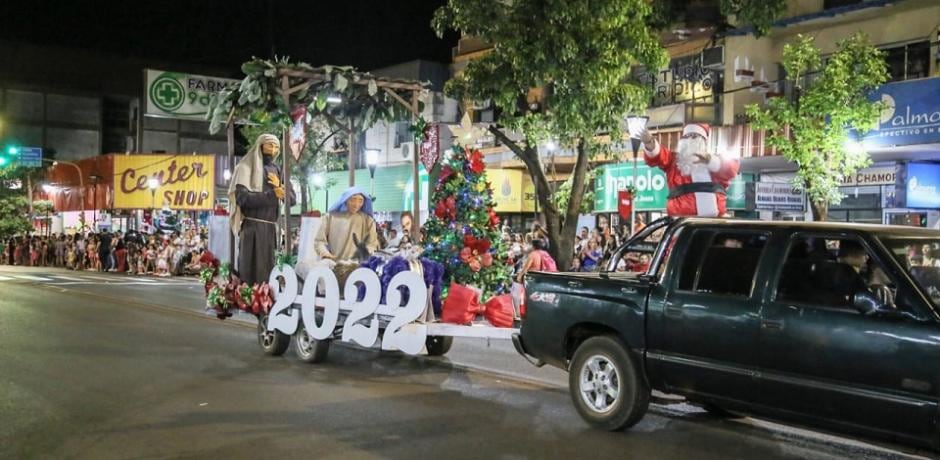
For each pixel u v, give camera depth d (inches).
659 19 593.6
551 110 533.3
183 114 1208.2
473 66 554.9
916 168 672.4
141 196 1489.9
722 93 740.0
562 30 508.1
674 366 267.0
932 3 663.8
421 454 255.1
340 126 524.4
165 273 1246.3
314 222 433.7
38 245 1720.0
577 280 300.4
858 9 695.1
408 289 375.6
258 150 451.8
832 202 607.2
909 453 224.2
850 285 232.1
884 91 610.9
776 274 246.7
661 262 282.7
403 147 1049.5
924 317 212.8
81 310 676.1
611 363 285.0
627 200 666.8
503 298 380.2
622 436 281.6
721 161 399.9
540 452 259.3
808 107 584.7
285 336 439.8
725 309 253.6
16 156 1555.1
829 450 270.2
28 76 2068.2
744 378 247.8
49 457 247.9
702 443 275.3
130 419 296.4
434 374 398.3
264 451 256.5
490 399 340.5
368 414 309.7
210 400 330.6
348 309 396.5
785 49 612.1
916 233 241.3
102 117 2181.3
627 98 540.7
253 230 451.2
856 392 221.8
